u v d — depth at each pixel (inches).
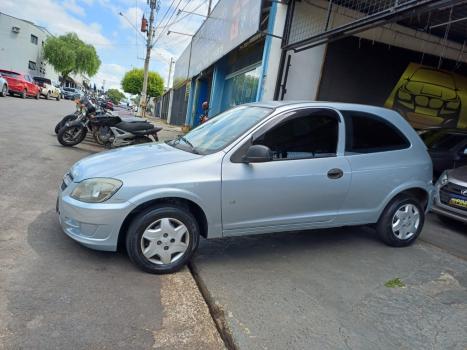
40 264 141.9
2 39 1974.7
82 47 2508.6
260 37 423.5
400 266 180.9
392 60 436.1
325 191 173.0
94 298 126.1
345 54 414.0
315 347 114.0
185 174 147.5
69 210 145.2
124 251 162.4
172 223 148.6
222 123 183.9
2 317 110.1
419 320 134.9
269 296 140.8
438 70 458.0
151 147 176.7
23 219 179.5
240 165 155.8
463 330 131.0
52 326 109.6
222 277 152.3
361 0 360.8
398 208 198.1
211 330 118.3
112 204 140.3
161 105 1721.2
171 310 126.0
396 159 192.9
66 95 1913.1
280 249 187.6
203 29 795.4
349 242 205.9
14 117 542.0
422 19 378.3
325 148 174.9
